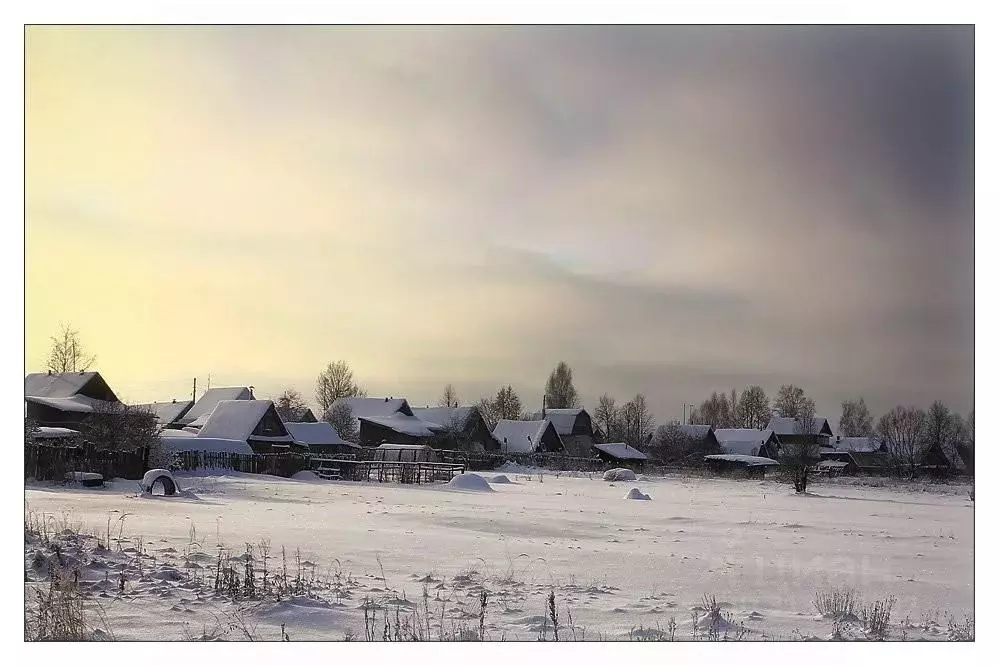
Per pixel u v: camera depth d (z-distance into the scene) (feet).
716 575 54.44
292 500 100.17
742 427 431.43
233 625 38.24
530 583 48.93
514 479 183.42
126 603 40.55
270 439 210.79
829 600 46.98
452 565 53.57
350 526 72.08
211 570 47.96
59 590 40.57
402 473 160.15
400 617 40.40
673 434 294.25
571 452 288.10
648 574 53.67
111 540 55.83
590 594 46.85
